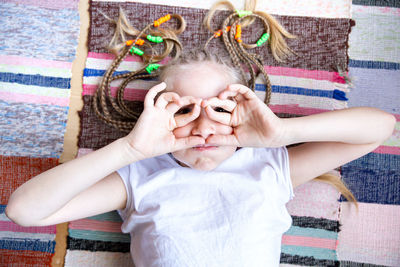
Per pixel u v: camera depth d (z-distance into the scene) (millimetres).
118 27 940
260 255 736
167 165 826
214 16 952
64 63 946
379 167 949
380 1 956
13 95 941
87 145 943
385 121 713
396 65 955
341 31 950
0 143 936
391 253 945
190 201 763
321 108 949
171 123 683
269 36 950
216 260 721
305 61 952
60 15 946
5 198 933
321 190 950
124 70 951
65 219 719
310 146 812
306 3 951
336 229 947
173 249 731
